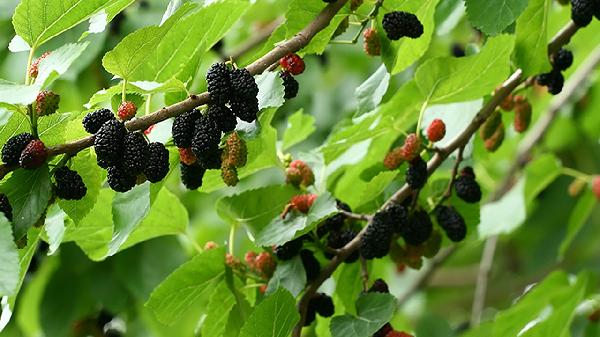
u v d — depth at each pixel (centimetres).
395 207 107
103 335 146
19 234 93
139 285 141
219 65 95
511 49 108
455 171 112
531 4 109
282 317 100
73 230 114
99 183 97
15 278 88
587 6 111
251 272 109
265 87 98
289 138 125
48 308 144
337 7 101
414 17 103
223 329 110
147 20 144
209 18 105
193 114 96
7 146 93
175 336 146
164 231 117
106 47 143
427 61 108
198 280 108
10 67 143
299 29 104
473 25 107
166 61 105
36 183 94
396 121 118
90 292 144
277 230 107
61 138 96
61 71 95
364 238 106
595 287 137
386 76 112
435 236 112
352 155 121
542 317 140
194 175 100
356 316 104
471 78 109
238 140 97
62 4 96
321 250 109
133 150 94
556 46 114
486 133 118
